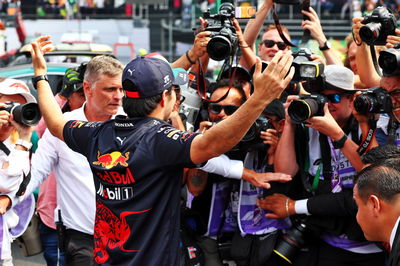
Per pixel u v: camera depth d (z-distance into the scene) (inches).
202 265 210.4
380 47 226.1
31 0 678.5
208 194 210.4
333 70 187.0
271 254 201.5
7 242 188.1
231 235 215.3
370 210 134.6
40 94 170.6
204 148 139.3
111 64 196.7
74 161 199.8
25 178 186.7
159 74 148.7
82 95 237.9
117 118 152.9
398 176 131.8
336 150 194.4
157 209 147.6
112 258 150.9
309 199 195.0
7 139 186.1
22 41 653.9
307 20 224.2
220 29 200.8
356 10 657.6
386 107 171.8
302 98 177.5
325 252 200.7
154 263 146.7
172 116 202.4
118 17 690.8
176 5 686.5
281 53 135.0
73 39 510.9
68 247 204.4
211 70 488.1
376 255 194.9
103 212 152.6
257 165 208.1
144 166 145.6
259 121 195.9
